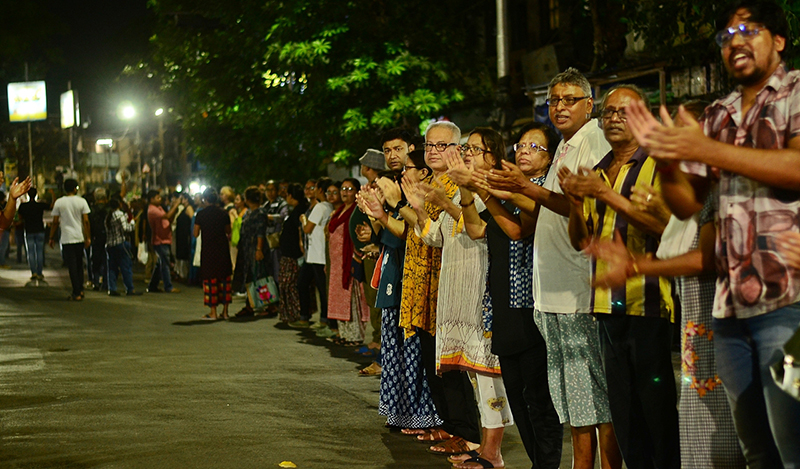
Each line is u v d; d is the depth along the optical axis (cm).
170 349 1024
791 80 306
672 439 410
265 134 2022
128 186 5494
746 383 316
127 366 902
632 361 409
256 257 1334
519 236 481
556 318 453
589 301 416
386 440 616
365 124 1711
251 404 722
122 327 1229
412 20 1817
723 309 316
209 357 969
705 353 357
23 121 3969
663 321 404
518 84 2142
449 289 548
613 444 450
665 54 1174
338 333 1109
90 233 1762
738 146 285
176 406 709
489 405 548
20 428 629
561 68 1969
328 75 1756
